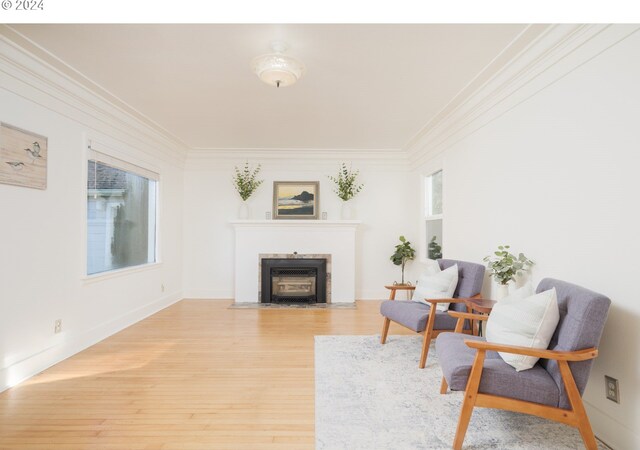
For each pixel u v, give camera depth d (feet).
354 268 18.16
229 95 11.14
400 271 19.12
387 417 6.82
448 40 7.86
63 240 9.80
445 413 6.98
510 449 5.80
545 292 6.17
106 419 6.72
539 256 8.16
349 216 18.74
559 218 7.50
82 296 10.65
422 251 16.81
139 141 14.05
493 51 8.34
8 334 8.06
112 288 12.34
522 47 8.07
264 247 18.02
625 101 5.89
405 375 8.85
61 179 9.73
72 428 6.40
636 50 5.69
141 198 14.64
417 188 17.43
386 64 9.02
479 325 10.01
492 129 10.24
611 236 6.16
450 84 10.22
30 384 8.21
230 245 18.86
